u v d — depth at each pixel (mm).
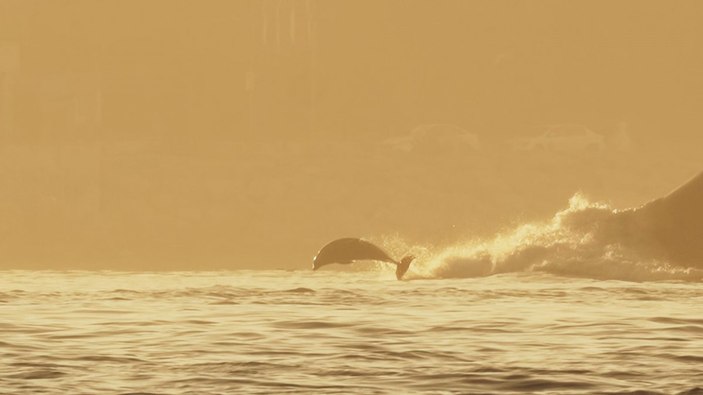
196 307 69812
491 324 61750
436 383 45500
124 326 60719
